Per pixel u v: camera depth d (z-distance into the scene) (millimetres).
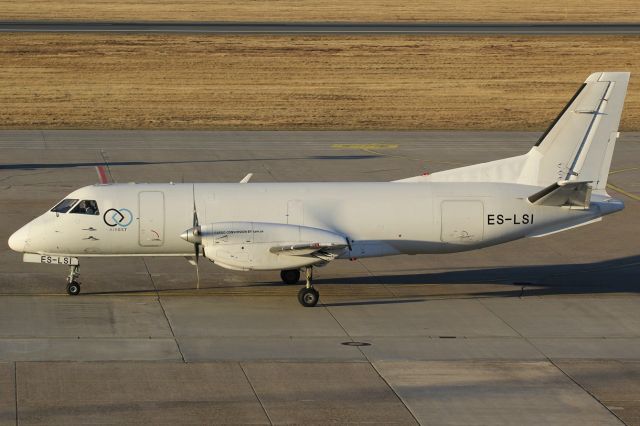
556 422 37312
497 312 53469
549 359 45188
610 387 41375
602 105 56344
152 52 183750
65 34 198875
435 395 39969
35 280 58406
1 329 48219
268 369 42906
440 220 55438
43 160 99812
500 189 56344
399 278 60969
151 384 40594
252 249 52344
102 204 54375
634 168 101188
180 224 54500
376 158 104312
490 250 69000
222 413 37438
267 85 159625
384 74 169875
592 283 60438
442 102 149000
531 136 121938
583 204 55594
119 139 114125
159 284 58188
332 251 52094
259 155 104875
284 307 53750
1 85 153750
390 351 46031
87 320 50281
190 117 133875
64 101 143500
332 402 38938
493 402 39312
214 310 52750
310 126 128500
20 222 73625
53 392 39375
